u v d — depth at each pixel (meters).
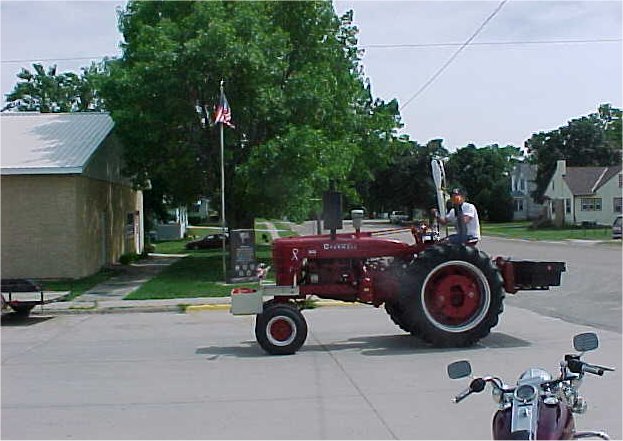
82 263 27.73
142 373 11.06
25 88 70.19
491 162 92.50
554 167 91.75
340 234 13.58
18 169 26.53
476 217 13.34
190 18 27.48
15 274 27.14
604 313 16.41
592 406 8.34
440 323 12.54
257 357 12.16
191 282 25.16
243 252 13.20
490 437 7.34
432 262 12.50
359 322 16.33
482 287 12.62
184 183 29.77
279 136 27.27
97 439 7.63
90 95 69.62
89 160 27.62
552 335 13.58
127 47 30.50
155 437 7.64
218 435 7.65
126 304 20.17
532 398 4.66
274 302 12.84
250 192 27.30
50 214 27.12
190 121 27.83
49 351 13.48
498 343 12.81
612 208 75.75
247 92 27.28
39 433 7.89
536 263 13.11
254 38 27.31
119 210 35.34
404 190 83.94
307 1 30.03
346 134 32.12
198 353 12.77
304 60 30.73
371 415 8.26
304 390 9.59
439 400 8.87
